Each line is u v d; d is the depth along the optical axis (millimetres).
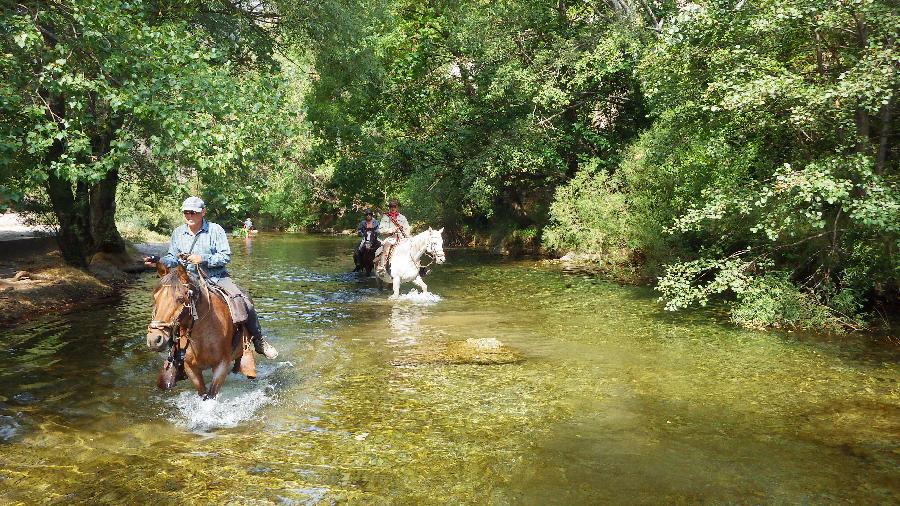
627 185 19344
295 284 17766
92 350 9531
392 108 24938
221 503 4898
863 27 9625
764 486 5156
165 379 6582
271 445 6070
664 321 11984
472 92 25047
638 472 5438
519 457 5773
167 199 18828
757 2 10312
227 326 6988
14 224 29188
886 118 9789
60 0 9180
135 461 5672
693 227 12805
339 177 25125
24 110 8789
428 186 28062
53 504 4852
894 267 10523
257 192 11070
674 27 10703
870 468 5488
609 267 19438
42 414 6816
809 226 10930
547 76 21141
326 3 16453
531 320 12234
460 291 16156
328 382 8180
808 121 9750
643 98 20641
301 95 23281
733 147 11977
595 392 7730
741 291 11117
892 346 9758
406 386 8016
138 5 9586
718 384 7996
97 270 17328
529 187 28469
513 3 22031
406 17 25031
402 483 5254
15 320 11664
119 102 8633
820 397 7426
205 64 9633
